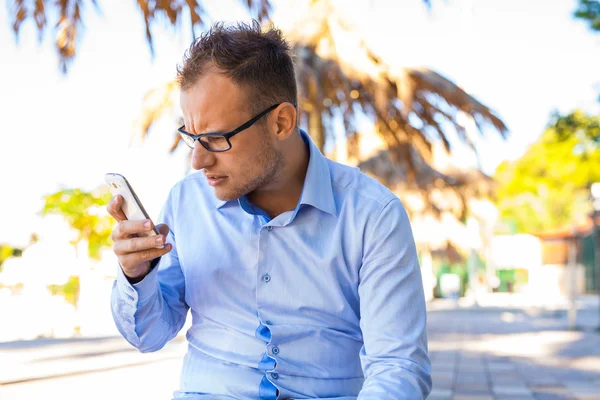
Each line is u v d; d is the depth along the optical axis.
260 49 1.69
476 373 8.05
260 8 3.18
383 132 6.57
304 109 6.11
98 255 15.05
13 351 9.54
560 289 38.75
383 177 9.36
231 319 1.82
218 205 1.87
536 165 29.39
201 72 1.65
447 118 6.41
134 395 6.07
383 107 5.98
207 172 1.69
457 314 22.91
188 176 1.99
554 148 27.02
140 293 1.69
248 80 1.65
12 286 12.78
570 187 36.12
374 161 9.31
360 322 1.79
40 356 8.91
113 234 1.62
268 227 1.79
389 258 1.75
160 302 1.80
